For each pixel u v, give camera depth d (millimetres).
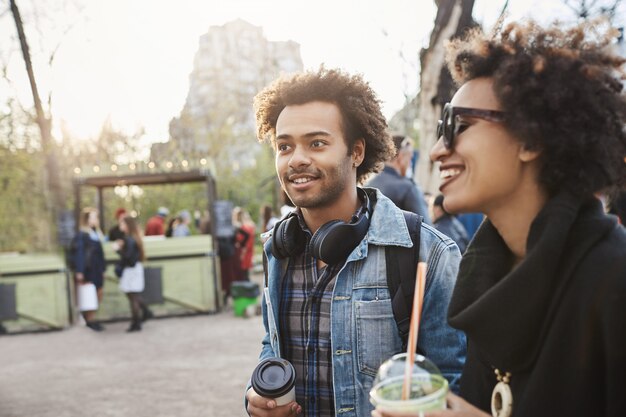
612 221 1028
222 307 10703
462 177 1142
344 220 1722
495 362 1078
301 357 1709
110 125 17531
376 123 1757
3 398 5422
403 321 1598
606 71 1073
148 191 19969
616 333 936
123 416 4750
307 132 1637
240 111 30016
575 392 970
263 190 26250
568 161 1047
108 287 9891
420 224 1690
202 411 4793
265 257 1861
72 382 5941
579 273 985
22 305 9484
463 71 1204
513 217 1127
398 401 1000
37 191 12930
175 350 7320
